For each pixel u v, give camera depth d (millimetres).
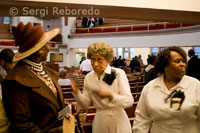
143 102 2127
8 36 19828
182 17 6574
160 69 2012
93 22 20375
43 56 1852
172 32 14734
